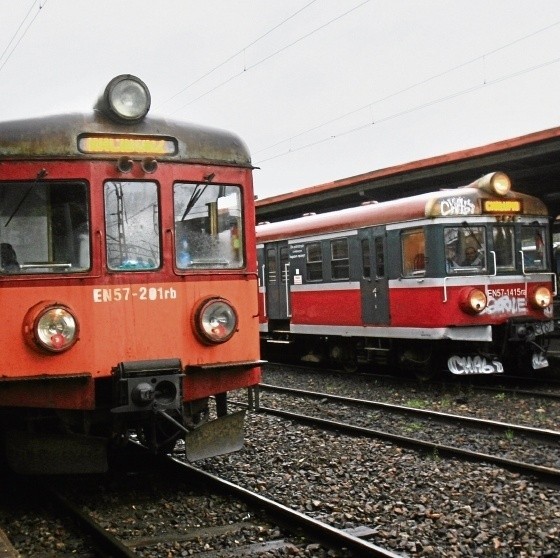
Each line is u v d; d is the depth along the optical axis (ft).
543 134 44.47
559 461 26.35
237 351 23.88
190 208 23.38
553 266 47.16
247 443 29.76
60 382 21.59
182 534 19.62
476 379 47.65
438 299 43.09
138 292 22.39
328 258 51.93
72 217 21.97
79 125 22.06
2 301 21.21
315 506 21.50
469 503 21.62
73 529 20.25
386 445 29.07
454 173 53.31
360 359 51.67
